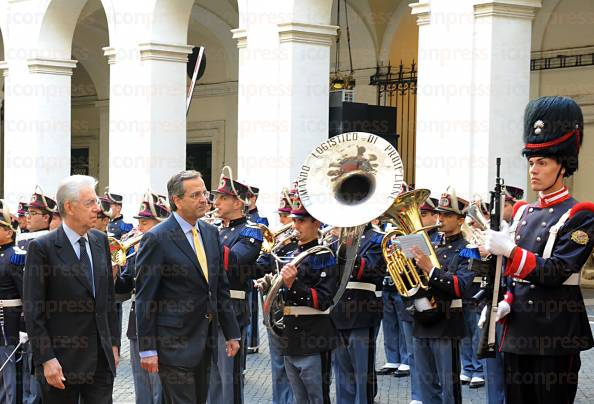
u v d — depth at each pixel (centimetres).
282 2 1528
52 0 2109
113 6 1897
